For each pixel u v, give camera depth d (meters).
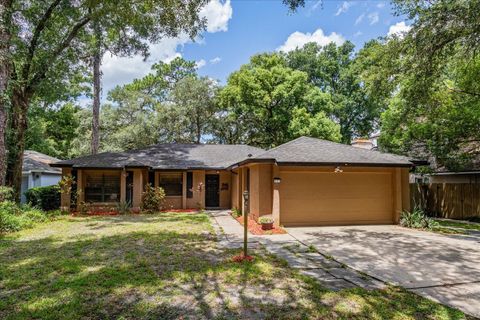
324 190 11.40
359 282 5.16
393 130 13.44
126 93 25.91
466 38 8.32
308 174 11.33
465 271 5.76
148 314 3.90
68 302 4.24
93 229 10.33
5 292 4.62
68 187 14.86
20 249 7.37
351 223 11.45
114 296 4.47
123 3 10.59
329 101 25.64
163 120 25.38
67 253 6.97
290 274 5.54
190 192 17.72
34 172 18.81
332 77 31.64
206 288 4.82
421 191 14.86
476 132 11.68
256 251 7.30
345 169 11.38
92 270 5.70
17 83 12.07
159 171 17.58
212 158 18.92
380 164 10.89
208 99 27.03
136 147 24.80
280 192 11.12
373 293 4.63
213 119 27.61
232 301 4.32
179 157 18.77
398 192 11.62
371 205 11.67
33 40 13.34
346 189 11.55
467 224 12.01
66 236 9.04
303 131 23.25
